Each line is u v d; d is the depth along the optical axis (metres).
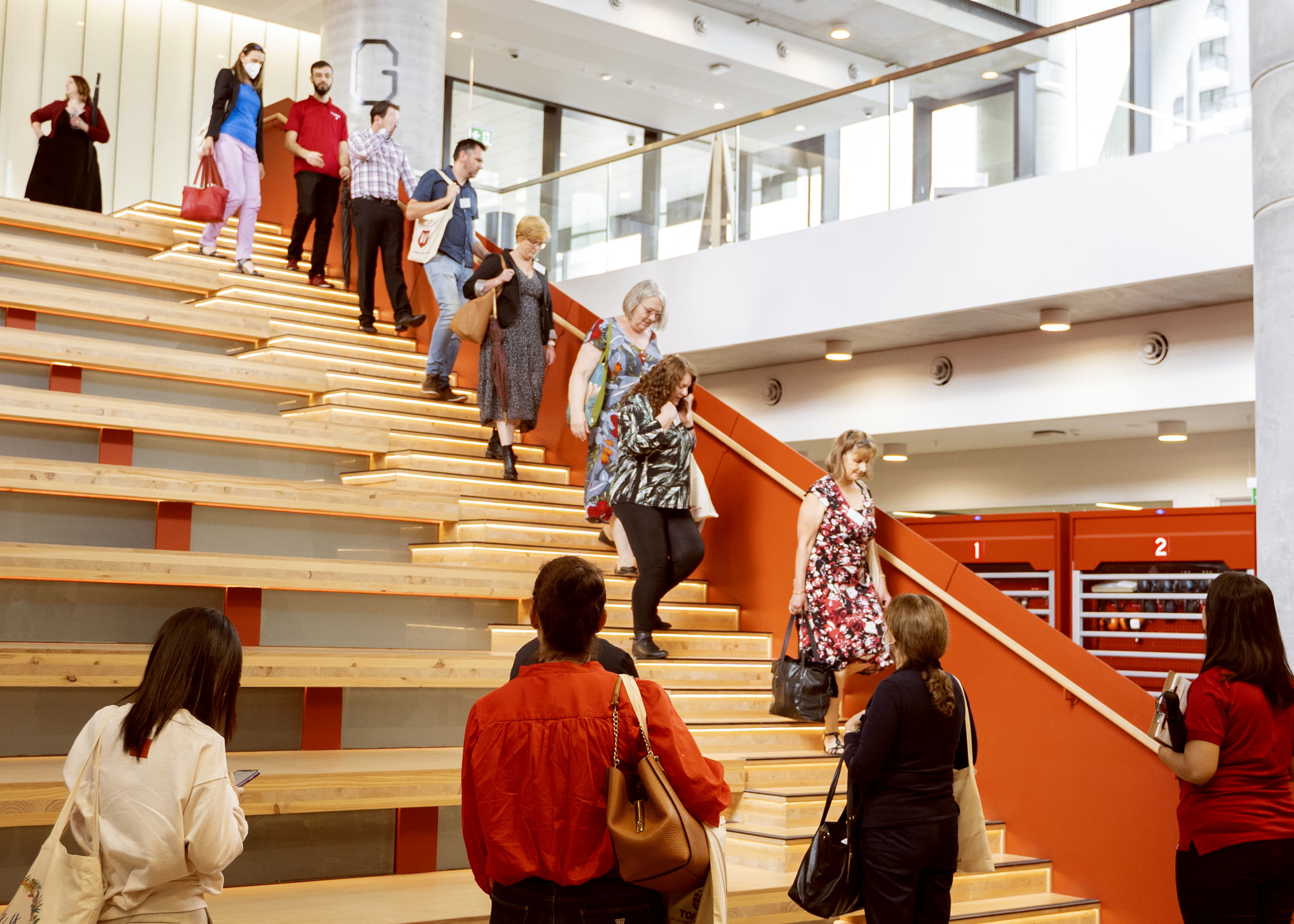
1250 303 9.20
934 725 3.91
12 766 4.06
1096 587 8.62
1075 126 9.03
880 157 10.27
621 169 12.42
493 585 5.94
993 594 5.76
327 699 4.85
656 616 6.05
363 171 8.86
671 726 2.75
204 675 2.65
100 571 4.86
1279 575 4.59
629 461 6.02
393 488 7.00
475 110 18.02
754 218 11.24
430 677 4.99
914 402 11.32
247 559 5.18
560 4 14.82
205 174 9.00
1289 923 4.16
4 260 7.95
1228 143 8.20
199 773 2.57
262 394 7.79
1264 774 4.10
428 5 11.42
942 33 17.09
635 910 2.69
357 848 4.39
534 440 8.54
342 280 10.27
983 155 9.56
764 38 16.88
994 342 10.77
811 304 10.65
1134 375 9.85
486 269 7.43
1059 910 5.14
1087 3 16.39
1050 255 9.10
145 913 2.53
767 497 6.86
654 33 15.67
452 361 8.41
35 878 2.48
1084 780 5.39
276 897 4.00
